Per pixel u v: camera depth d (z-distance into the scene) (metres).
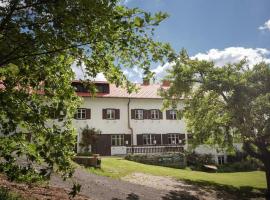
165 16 5.96
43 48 6.14
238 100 22.77
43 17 5.91
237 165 39.31
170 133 43.19
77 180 17.67
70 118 7.05
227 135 25.88
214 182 26.39
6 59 5.97
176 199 18.50
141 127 42.22
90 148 39.16
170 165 36.62
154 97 43.00
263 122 22.48
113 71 7.46
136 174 24.66
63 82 7.12
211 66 25.22
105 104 41.19
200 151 41.91
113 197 15.69
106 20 5.79
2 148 6.00
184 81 26.25
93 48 6.61
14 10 5.97
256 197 22.81
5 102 5.66
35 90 6.86
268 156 24.73
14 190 11.45
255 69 24.09
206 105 26.12
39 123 5.93
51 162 5.78
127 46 6.54
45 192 12.58
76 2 5.57
